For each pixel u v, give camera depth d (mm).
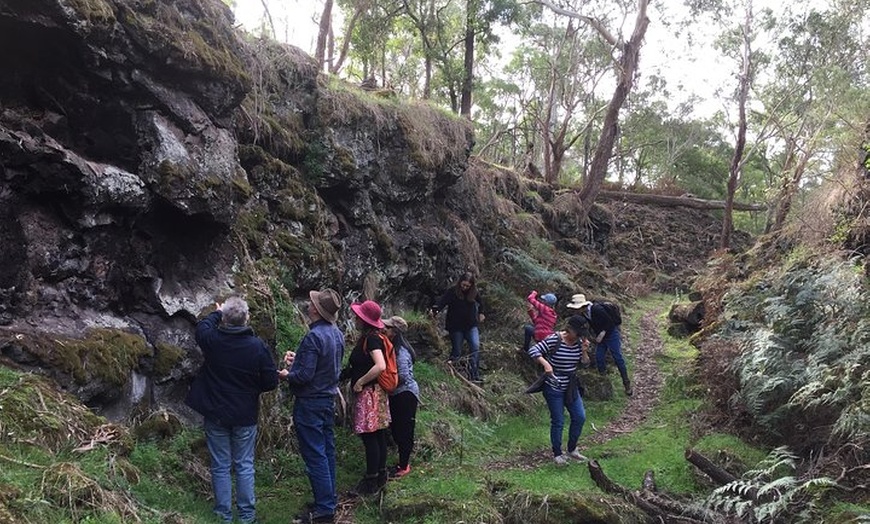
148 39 5504
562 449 7695
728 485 5781
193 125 5980
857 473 5809
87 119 5359
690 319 14055
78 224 4996
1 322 4406
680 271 23125
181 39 5828
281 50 8578
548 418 9000
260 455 5887
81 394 4531
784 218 17609
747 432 7484
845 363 6715
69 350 4535
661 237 25062
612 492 5957
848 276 8438
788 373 7223
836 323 7555
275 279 7152
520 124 30625
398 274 10156
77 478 3578
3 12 4578
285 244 7715
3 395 3855
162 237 5777
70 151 4941
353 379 5914
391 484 5703
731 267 15352
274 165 7891
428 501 5199
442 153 11227
